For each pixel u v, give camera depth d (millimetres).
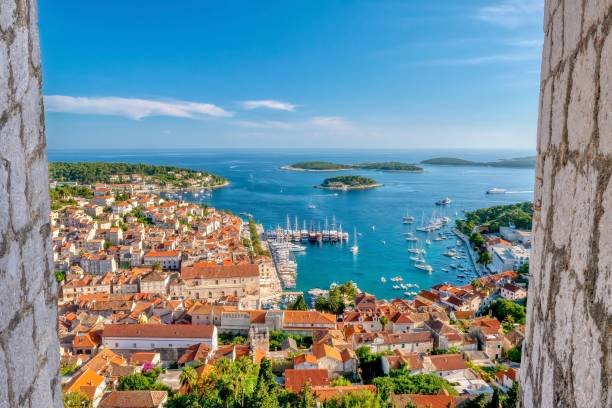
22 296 3842
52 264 4570
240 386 30094
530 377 4512
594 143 2949
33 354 4051
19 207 3814
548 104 4316
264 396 27016
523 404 4801
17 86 3812
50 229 4535
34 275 4105
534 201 4766
